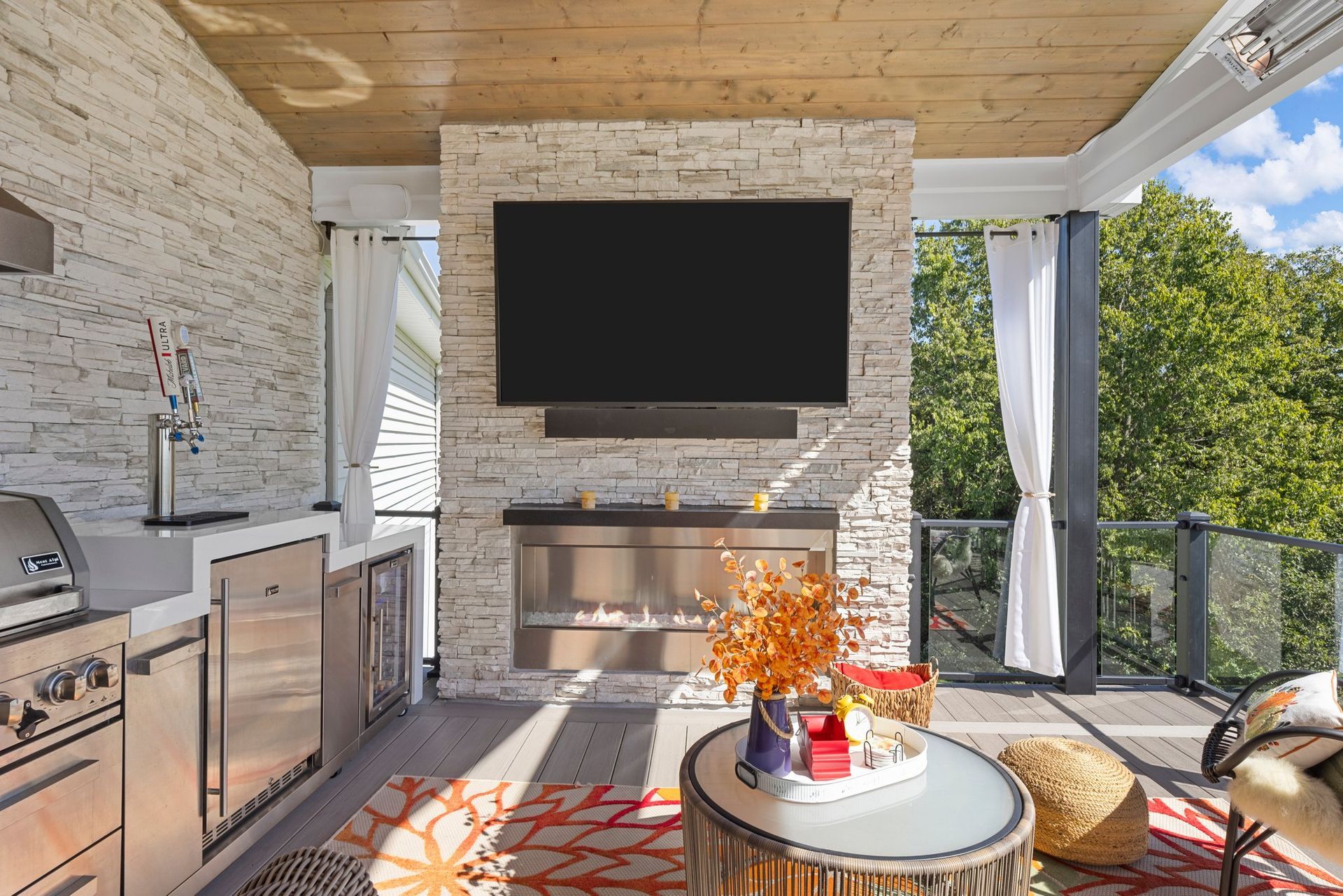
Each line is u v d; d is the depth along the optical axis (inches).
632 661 150.0
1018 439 160.4
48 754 63.6
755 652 73.3
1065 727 139.5
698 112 149.6
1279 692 82.4
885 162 149.3
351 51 135.2
